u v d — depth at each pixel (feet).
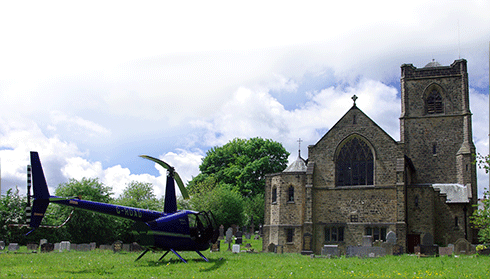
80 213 168.04
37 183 79.71
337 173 169.48
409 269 81.51
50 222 163.94
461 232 168.66
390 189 160.97
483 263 92.58
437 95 195.72
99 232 171.83
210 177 273.33
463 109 189.26
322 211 166.81
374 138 166.40
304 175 169.99
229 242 161.17
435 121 192.85
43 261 91.86
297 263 90.53
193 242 87.92
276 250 153.17
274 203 172.14
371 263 92.43
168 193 90.79
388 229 158.20
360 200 163.53
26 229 161.38
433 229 160.76
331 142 171.63
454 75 192.85
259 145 294.46
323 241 164.45
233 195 252.83
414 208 163.73
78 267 80.48
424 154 191.83
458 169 185.06
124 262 87.45
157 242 85.30
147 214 87.51
